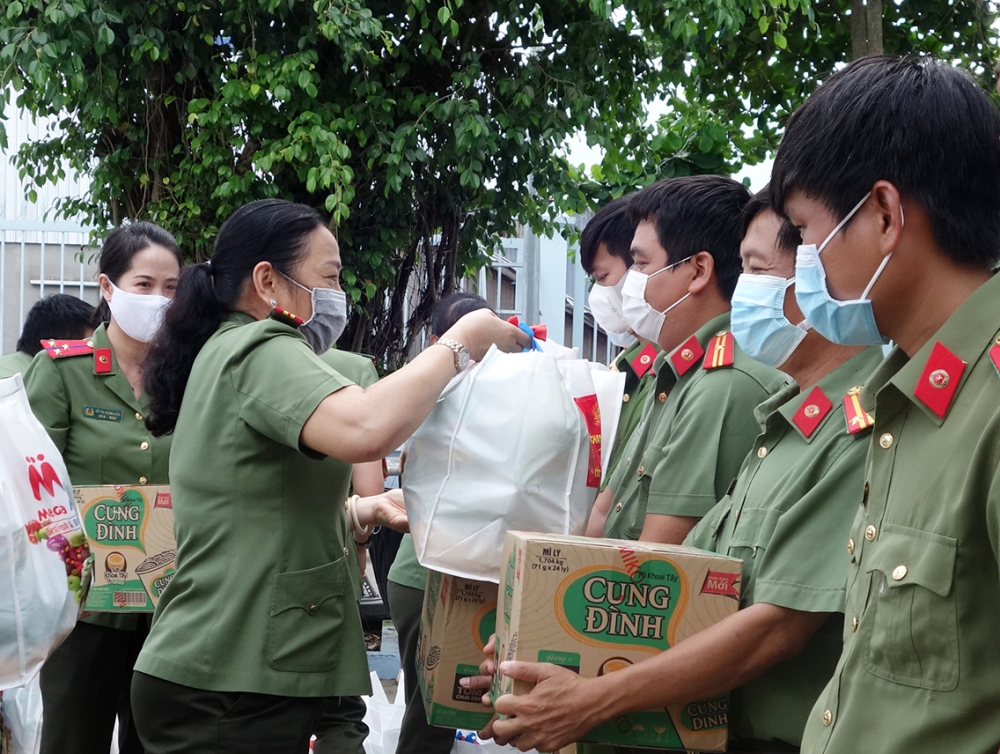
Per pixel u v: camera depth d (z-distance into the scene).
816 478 1.67
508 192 5.58
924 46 4.83
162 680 1.91
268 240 2.10
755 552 1.70
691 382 2.12
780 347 1.77
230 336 2.04
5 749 2.28
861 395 1.32
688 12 4.45
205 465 1.97
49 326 3.63
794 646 1.61
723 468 1.98
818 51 4.89
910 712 1.17
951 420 1.18
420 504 1.95
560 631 1.63
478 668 1.96
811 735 1.35
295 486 1.98
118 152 5.34
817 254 1.28
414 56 5.23
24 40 4.63
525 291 6.20
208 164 5.06
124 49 5.04
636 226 2.27
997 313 1.17
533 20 5.34
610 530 2.25
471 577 1.90
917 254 1.22
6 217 6.46
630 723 1.67
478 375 1.97
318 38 5.06
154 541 2.56
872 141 1.22
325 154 4.82
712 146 5.03
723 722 1.69
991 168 1.20
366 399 1.84
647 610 1.64
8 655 1.79
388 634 4.86
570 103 5.25
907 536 1.19
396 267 5.76
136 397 3.00
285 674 1.93
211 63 5.11
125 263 3.00
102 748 2.82
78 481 2.92
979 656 1.13
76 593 1.91
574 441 1.93
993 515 1.09
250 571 1.93
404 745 2.70
